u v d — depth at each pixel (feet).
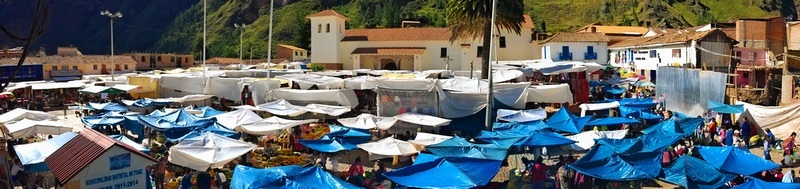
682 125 103.81
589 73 196.95
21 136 94.63
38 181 73.31
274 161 85.46
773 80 131.75
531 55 266.36
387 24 473.26
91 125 108.27
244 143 78.33
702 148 75.46
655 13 531.91
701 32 183.21
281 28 586.45
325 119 132.05
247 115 107.04
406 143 84.02
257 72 192.13
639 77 198.08
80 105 166.30
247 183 55.98
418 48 268.00
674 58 186.91
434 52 267.39
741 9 596.29
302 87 148.66
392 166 89.40
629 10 556.10
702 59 174.09
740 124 115.34
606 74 224.74
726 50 176.45
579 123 105.09
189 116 106.22
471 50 261.65
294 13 622.95
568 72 167.73
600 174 65.46
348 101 131.13
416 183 59.93
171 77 172.65
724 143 103.04
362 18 553.23
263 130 98.22
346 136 90.79
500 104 125.18
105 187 49.03
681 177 64.54
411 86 120.06
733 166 68.49
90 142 52.44
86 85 191.31
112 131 121.08
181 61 376.27
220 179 73.00
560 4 574.97
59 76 301.02
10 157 86.74
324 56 281.33
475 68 261.24
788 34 177.17
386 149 81.51
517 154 91.56
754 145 105.81
